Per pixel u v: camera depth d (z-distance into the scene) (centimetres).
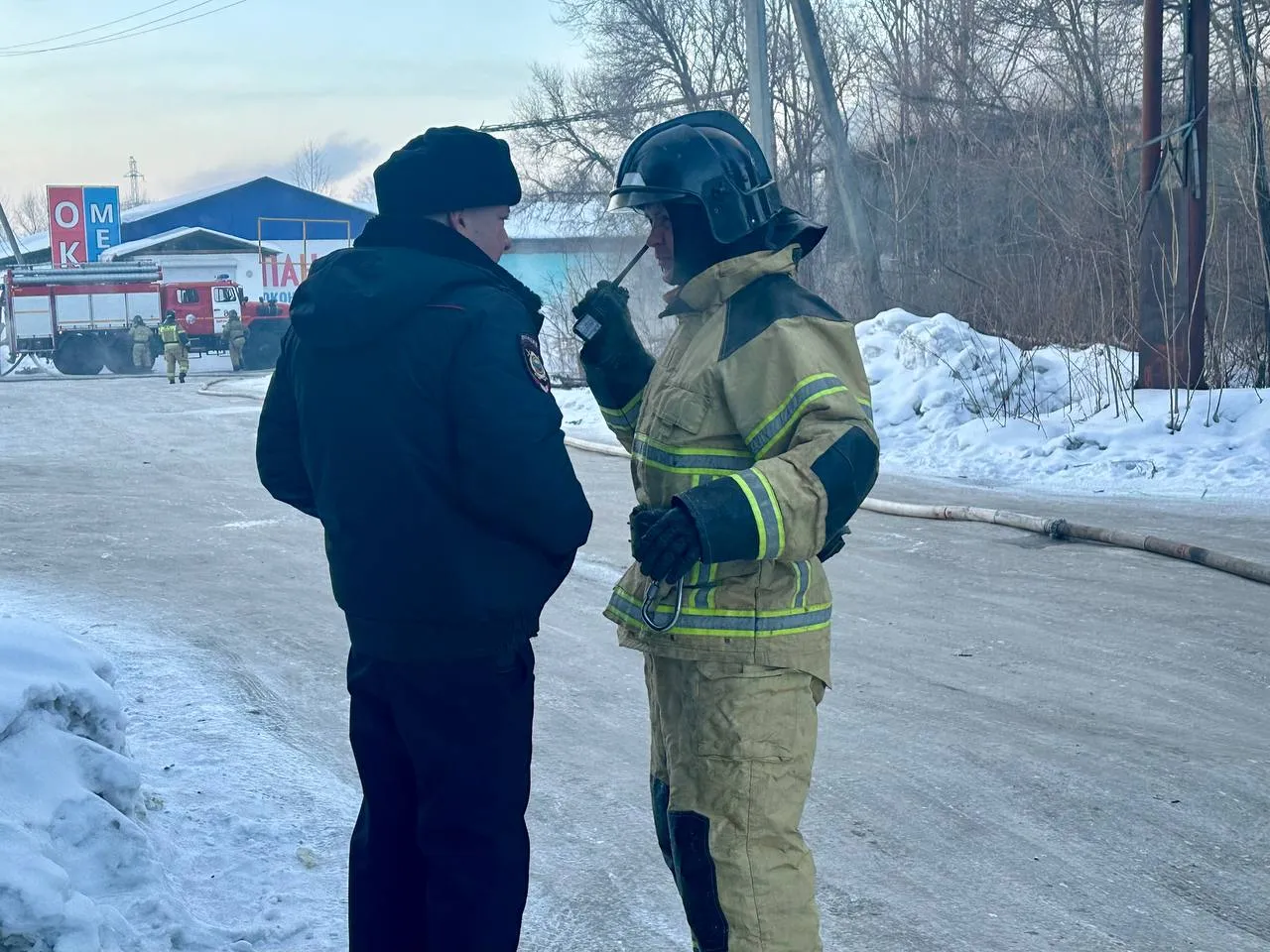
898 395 1495
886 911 364
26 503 1195
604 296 292
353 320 254
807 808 441
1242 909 362
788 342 253
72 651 408
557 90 3325
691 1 3102
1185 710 539
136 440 1759
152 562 906
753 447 255
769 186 275
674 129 276
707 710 258
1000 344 1491
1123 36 2195
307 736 520
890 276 2191
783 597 259
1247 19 1856
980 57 2411
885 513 1043
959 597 750
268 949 332
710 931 258
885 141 2467
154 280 3972
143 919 328
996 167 2150
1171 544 825
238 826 409
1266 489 1055
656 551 231
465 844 265
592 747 511
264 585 827
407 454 255
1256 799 440
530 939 350
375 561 260
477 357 251
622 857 404
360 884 281
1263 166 1441
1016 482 1174
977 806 440
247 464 1477
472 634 260
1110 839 411
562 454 258
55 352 3866
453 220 273
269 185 5922
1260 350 1488
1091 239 1675
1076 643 646
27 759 348
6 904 288
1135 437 1241
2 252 5703
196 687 583
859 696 568
